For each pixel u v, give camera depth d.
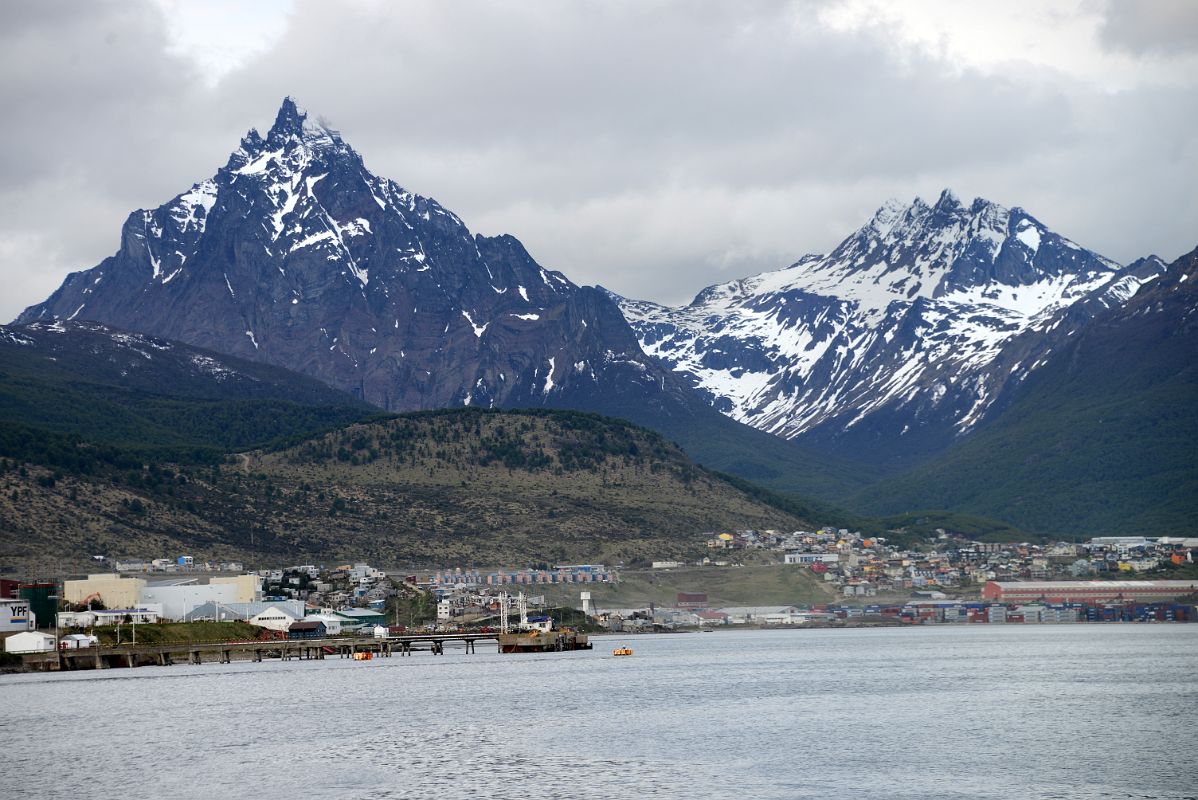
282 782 170.62
